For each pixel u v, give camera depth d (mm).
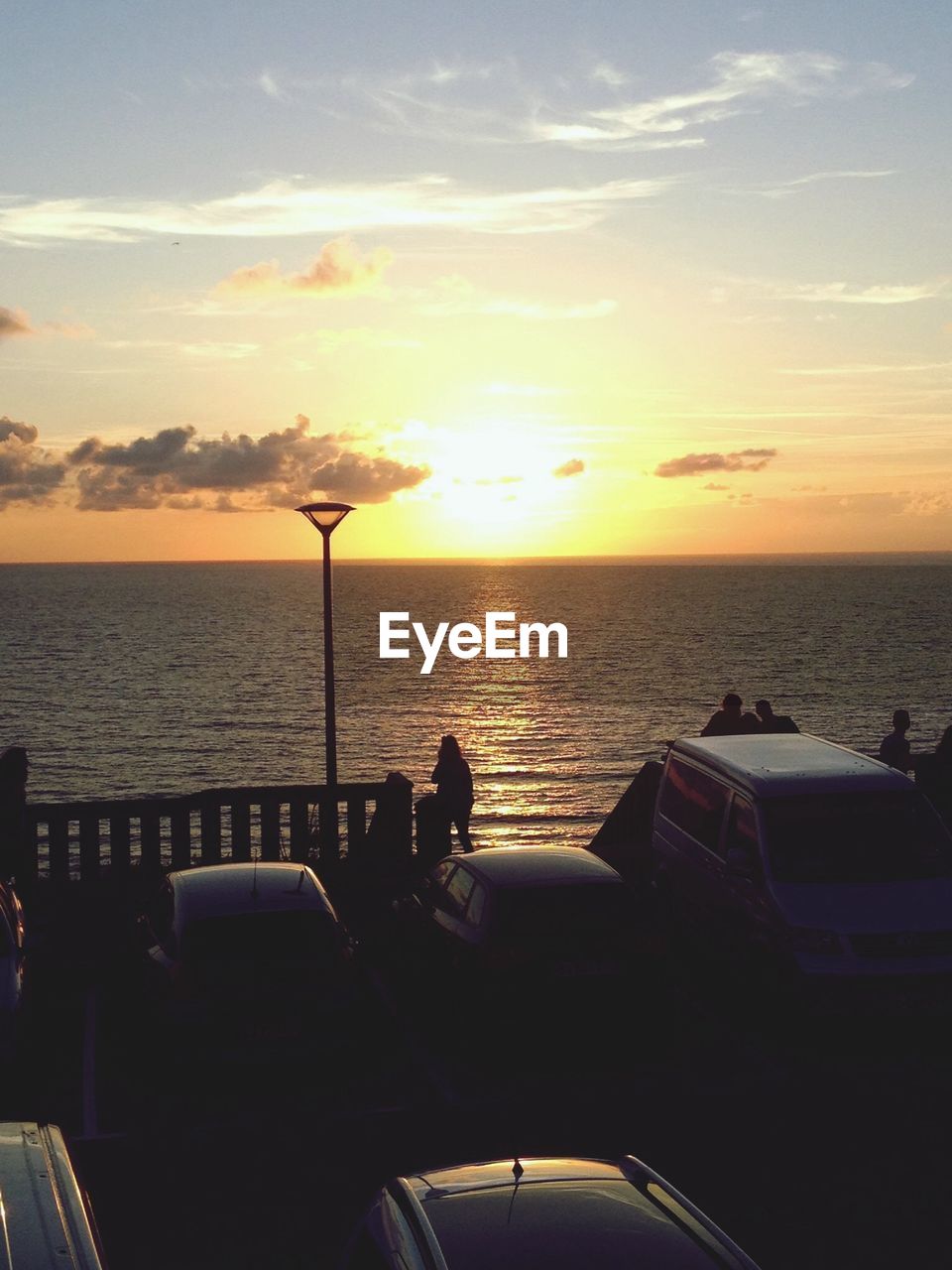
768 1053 9898
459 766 16094
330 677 15773
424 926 10836
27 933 11914
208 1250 6699
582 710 98750
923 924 9789
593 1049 9352
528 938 9438
